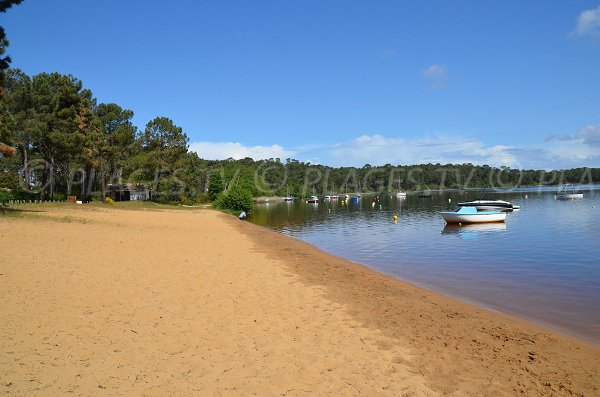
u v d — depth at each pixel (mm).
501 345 8898
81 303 9602
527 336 9648
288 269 16328
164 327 8539
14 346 6969
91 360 6727
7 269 12008
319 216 59531
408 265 20203
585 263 19953
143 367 6637
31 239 17375
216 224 37594
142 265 14461
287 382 6480
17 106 40188
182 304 10258
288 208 87562
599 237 29578
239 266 16016
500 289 15117
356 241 30266
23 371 6121
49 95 42344
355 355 7801
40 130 39938
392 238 31719
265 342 8133
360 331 9195
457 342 8906
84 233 21062
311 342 8320
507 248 25219
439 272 18391
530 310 12383
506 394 6609
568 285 15648
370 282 15078
